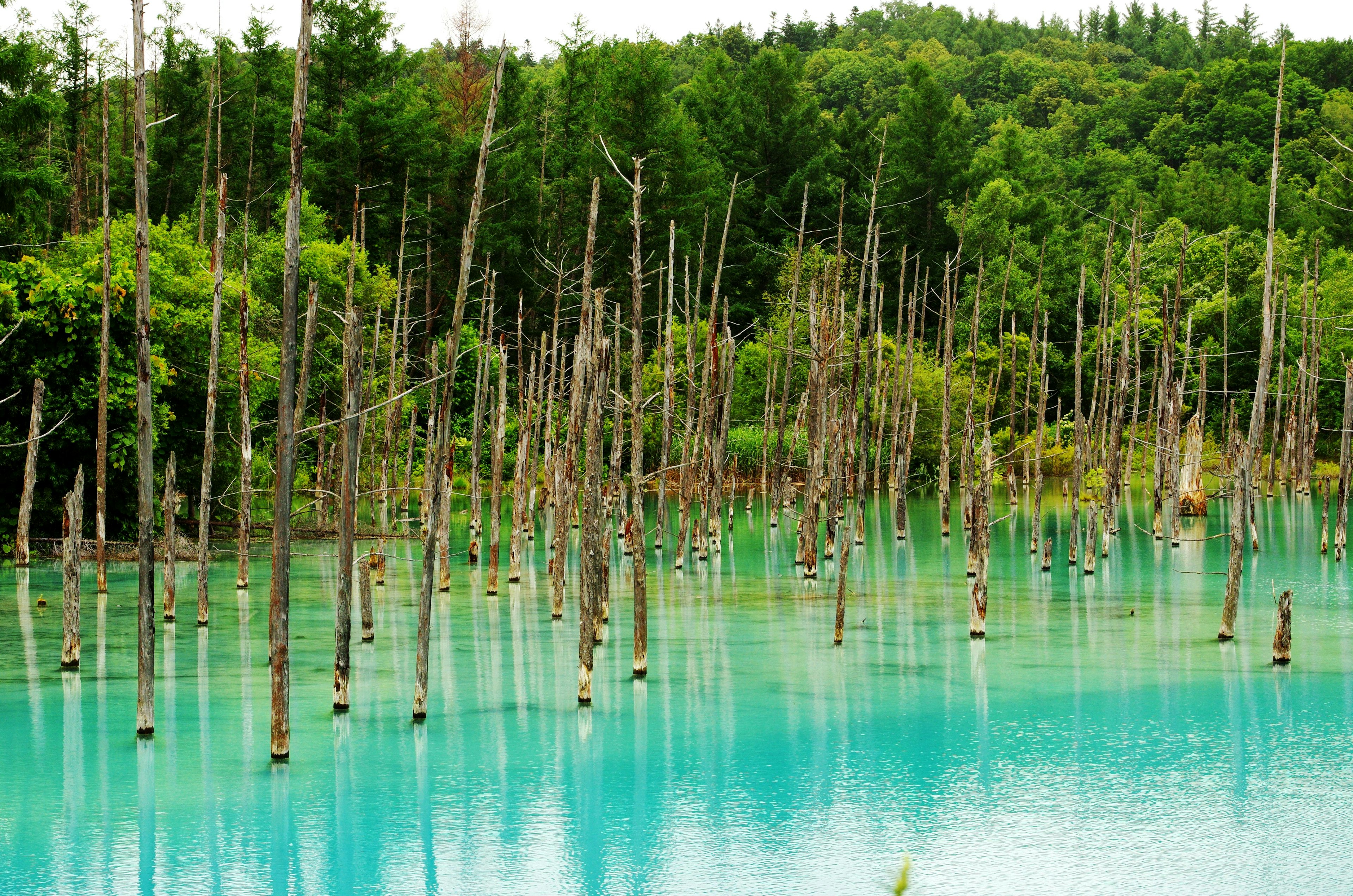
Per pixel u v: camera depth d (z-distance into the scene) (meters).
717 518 44.75
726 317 46.41
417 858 16.09
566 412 51.09
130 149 75.06
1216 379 83.88
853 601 35.41
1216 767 19.58
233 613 32.75
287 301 18.27
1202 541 48.53
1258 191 114.19
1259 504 64.81
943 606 34.50
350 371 21.22
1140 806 17.80
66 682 25.03
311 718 22.48
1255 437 28.50
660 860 15.93
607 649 28.67
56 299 38.66
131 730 21.66
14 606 33.12
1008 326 88.38
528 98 86.69
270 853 16.23
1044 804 17.92
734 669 26.44
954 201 99.50
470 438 67.50
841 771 19.50
